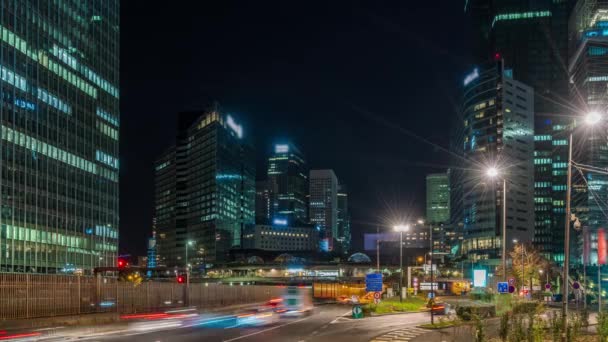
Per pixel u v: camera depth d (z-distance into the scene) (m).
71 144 156.00
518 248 145.88
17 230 131.88
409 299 86.38
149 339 39.72
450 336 40.78
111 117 178.62
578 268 187.62
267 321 56.88
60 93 151.88
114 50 183.00
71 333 42.66
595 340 34.59
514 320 34.91
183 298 71.69
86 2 166.50
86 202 161.62
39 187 141.00
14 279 45.50
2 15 129.75
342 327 49.84
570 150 32.84
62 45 153.88
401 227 153.50
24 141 136.25
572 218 35.72
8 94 131.12
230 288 85.19
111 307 57.38
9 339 37.72
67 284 51.47
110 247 173.25
